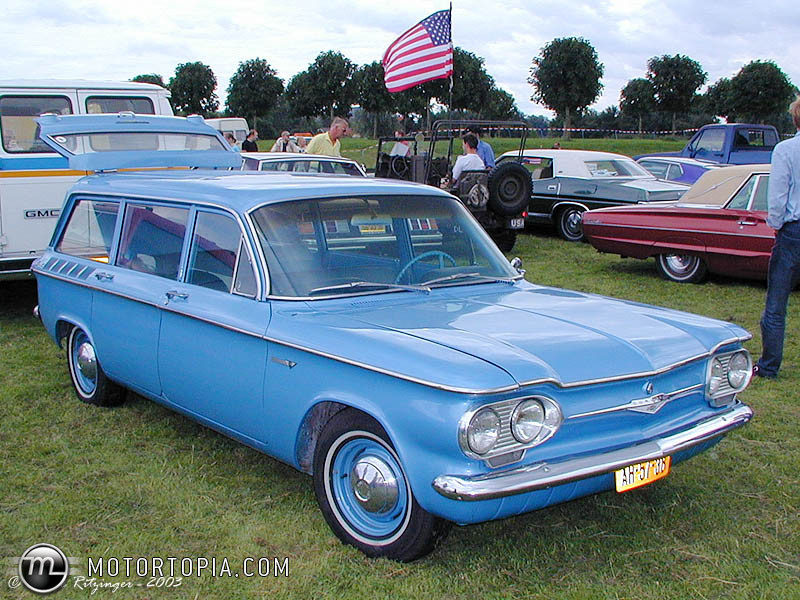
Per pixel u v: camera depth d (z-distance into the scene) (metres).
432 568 3.22
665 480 4.14
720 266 9.23
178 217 4.29
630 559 3.33
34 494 3.92
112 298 4.62
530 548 3.42
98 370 5.02
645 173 13.74
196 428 4.84
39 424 4.91
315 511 3.73
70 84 8.16
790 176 5.41
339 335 3.27
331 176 4.72
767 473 4.22
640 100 54.22
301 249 3.81
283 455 3.60
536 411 2.92
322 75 54.09
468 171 12.06
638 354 3.24
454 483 2.79
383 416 3.04
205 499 3.84
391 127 47.62
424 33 13.15
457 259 4.26
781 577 3.19
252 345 3.63
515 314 3.62
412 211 4.25
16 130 7.76
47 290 5.40
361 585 3.10
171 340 4.14
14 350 6.72
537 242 13.41
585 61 51.97
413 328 3.32
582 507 3.82
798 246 5.50
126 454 4.43
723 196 9.31
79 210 5.27
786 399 5.41
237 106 63.34
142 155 5.56
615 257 11.75
